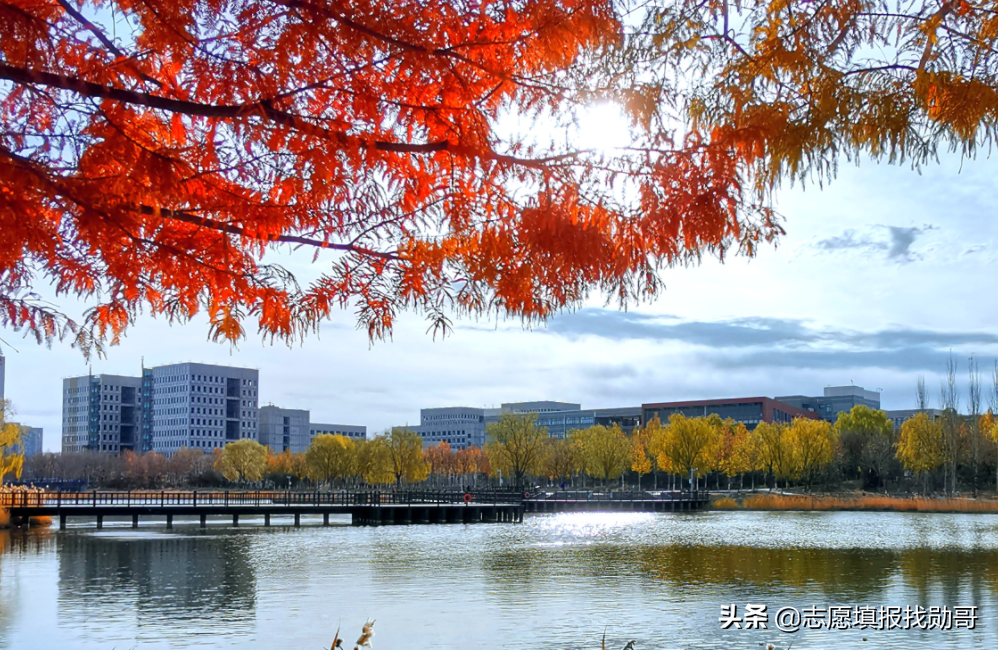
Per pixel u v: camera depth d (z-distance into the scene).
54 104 3.70
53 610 24.22
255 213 3.99
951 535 49.03
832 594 26.98
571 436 112.62
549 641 20.34
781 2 3.31
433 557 37.34
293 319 4.28
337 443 113.50
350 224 4.14
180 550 40.22
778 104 3.35
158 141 4.02
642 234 3.66
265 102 3.77
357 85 3.79
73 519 65.00
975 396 102.19
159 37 3.65
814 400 186.25
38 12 3.57
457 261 4.05
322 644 20.05
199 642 20.25
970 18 3.17
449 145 3.86
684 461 91.88
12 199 3.55
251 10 3.66
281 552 39.50
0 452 59.72
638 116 3.51
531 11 3.55
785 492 109.00
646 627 21.97
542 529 56.12
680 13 3.43
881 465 105.81
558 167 3.76
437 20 3.65
